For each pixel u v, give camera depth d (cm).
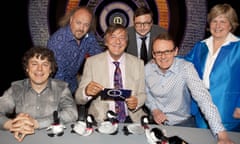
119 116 229
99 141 168
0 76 512
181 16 503
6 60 523
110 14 510
